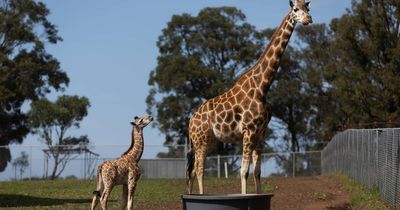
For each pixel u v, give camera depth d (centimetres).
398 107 4203
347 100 4334
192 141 1482
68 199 2105
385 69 4200
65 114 4969
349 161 2480
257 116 1362
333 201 1811
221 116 1402
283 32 1384
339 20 4638
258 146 1399
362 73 4300
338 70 4562
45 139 5025
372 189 1817
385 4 4297
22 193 2383
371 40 4338
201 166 1459
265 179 2853
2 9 5119
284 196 1939
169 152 4159
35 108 4981
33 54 5278
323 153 4034
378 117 4203
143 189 2481
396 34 4306
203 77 5362
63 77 5428
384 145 1656
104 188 1419
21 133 5206
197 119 1459
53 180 3425
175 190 2423
